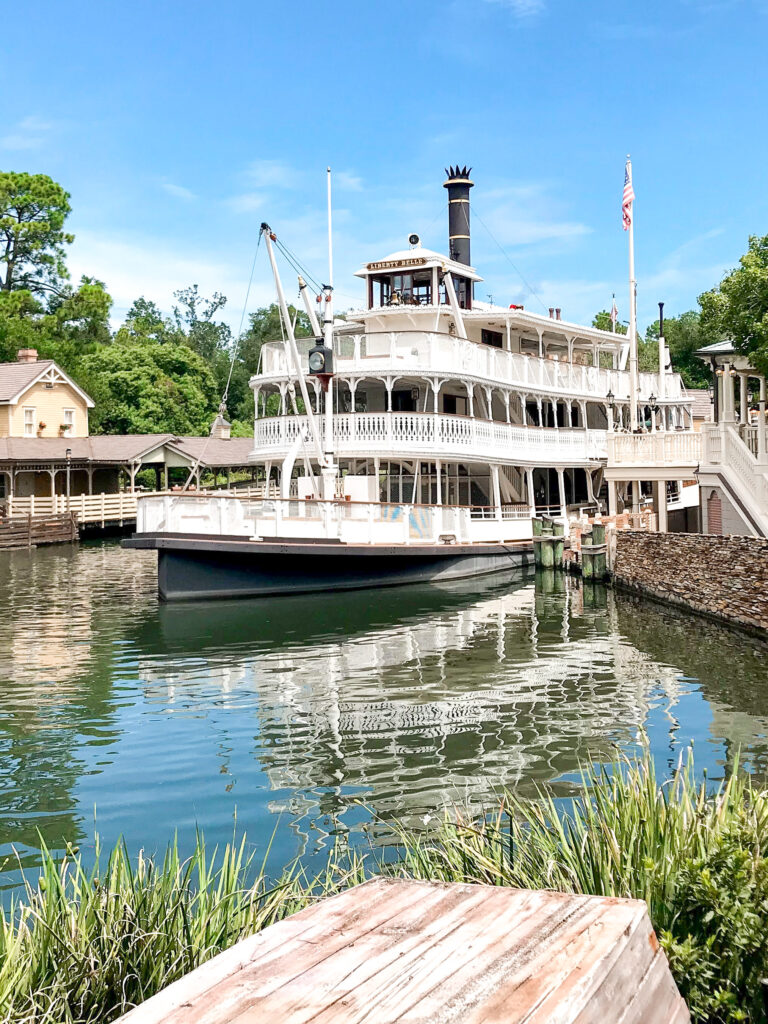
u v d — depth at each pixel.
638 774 6.03
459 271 33.75
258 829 8.78
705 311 23.25
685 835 5.07
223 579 23.67
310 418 26.02
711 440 25.19
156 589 27.48
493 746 11.23
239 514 23.09
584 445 37.28
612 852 5.00
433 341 29.41
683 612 21.41
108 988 4.46
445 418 29.14
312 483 26.77
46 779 10.41
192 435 72.62
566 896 3.45
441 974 2.88
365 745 11.45
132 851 8.27
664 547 22.75
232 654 17.36
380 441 28.56
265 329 93.44
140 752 11.39
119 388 71.12
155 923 4.93
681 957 4.14
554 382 36.66
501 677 15.02
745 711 12.36
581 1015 2.68
